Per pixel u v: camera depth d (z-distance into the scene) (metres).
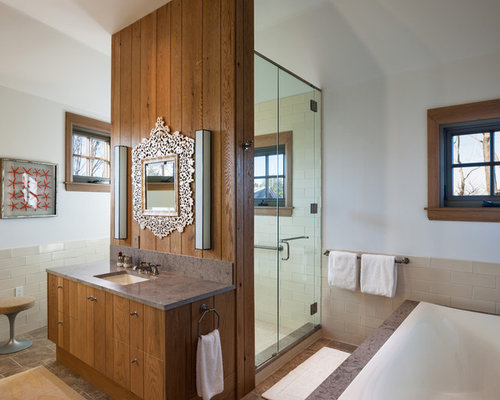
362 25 2.32
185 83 2.29
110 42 2.91
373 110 2.95
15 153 3.22
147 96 2.56
